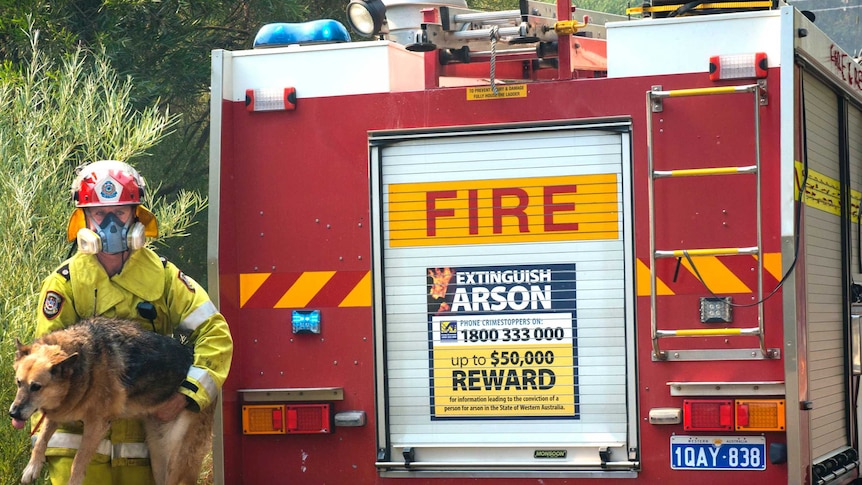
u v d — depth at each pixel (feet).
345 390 17.17
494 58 16.48
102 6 34.14
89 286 15.06
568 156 16.55
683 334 15.88
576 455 16.44
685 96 16.10
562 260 16.53
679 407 16.16
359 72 17.25
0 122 23.20
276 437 17.40
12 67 30.17
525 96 16.66
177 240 40.42
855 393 19.49
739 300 16.01
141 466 15.53
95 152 23.36
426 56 17.25
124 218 14.96
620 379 16.35
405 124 17.06
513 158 16.71
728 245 16.03
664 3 18.01
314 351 17.29
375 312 17.03
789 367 15.47
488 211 16.78
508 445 16.63
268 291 17.46
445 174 16.92
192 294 15.53
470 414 16.80
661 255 16.01
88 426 14.25
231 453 17.21
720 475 16.07
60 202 22.27
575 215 16.51
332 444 17.24
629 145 16.33
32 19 31.60
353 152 17.24
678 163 16.20
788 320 15.46
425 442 16.89
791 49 15.69
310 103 17.39
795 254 15.49
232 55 17.65
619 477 16.30
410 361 16.97
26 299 20.43
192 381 14.96
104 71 25.66
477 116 16.81
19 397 13.30
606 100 16.43
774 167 15.90
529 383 16.61
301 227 17.38
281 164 17.46
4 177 21.52
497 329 16.72
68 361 13.58
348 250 17.21
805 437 15.78
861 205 20.42
